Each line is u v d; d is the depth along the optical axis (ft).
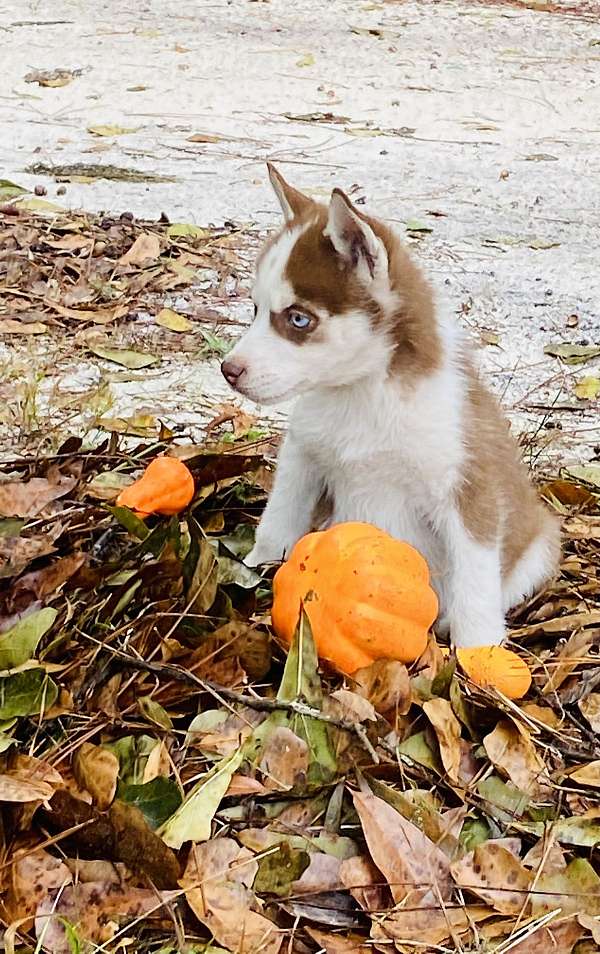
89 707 4.21
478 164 8.50
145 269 6.61
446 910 3.99
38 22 10.81
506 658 4.48
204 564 4.41
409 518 4.82
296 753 4.14
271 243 4.74
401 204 7.72
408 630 4.36
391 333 4.65
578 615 4.76
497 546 4.75
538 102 9.75
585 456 5.64
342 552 4.38
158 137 8.51
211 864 3.97
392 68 10.30
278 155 8.36
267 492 5.04
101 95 9.24
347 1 12.18
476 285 6.76
